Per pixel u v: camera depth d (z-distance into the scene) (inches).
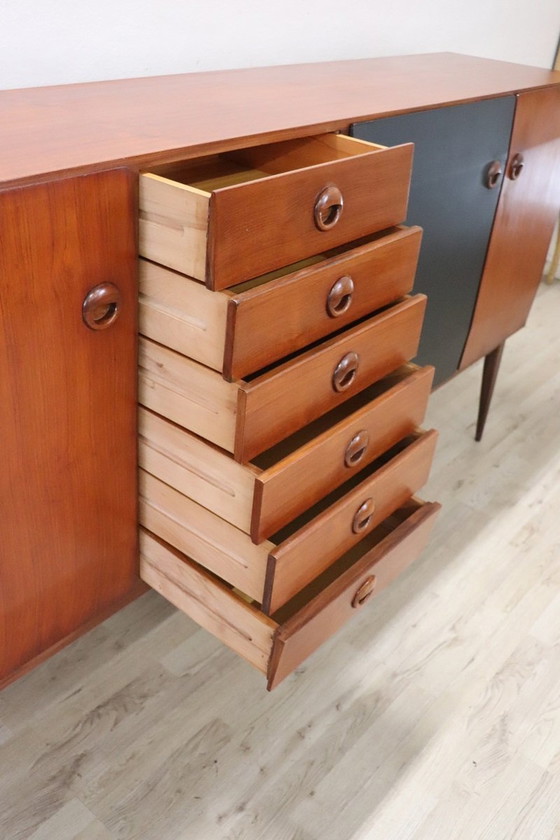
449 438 76.2
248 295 30.2
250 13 53.2
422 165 46.3
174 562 39.7
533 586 58.4
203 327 31.2
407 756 45.1
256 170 41.3
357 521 40.6
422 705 48.3
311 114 38.9
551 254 119.8
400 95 47.0
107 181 28.6
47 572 35.5
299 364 34.2
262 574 35.9
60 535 35.2
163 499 38.5
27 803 40.7
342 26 62.1
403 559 45.1
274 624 36.8
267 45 55.9
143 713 46.2
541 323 102.9
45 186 26.6
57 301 29.2
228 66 53.7
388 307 42.4
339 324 36.9
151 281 32.0
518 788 43.7
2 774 42.0
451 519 64.7
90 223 28.8
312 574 38.9
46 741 43.9
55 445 32.5
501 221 58.2
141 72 47.8
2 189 25.5
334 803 42.2
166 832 40.1
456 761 44.9
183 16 48.7
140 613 53.2
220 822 40.8
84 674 48.3
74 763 42.9
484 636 53.6
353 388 39.4
